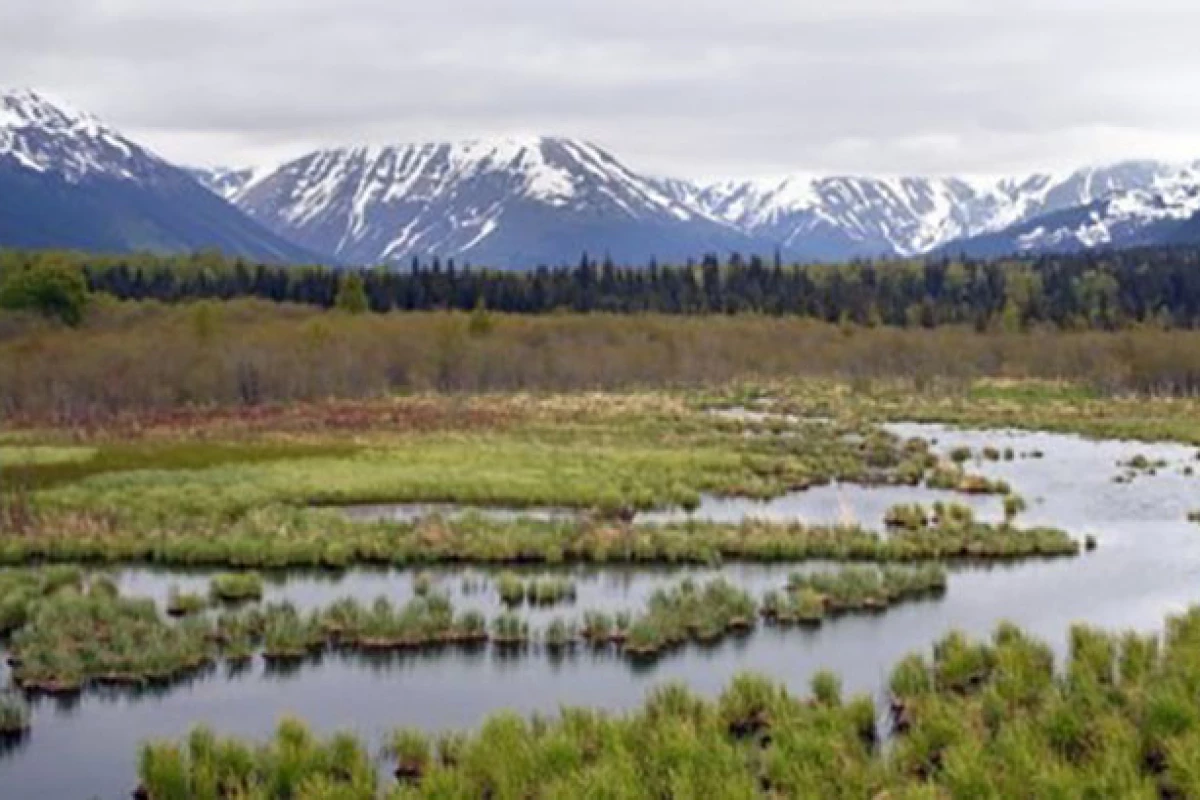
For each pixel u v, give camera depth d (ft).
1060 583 117.29
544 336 481.87
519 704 81.10
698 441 233.14
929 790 56.03
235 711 80.02
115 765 71.00
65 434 241.96
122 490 161.99
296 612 98.89
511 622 96.43
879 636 97.55
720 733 67.21
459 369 410.31
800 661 90.38
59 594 101.96
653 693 78.64
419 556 125.39
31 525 133.80
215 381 344.90
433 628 96.17
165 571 119.96
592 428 257.34
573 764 62.23
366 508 157.99
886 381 444.55
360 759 65.51
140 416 287.89
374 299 587.68
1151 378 425.69
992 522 149.69
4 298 451.12
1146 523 151.33
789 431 261.03
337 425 262.26
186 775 64.03
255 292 605.31
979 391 407.64
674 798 57.47
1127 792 55.16
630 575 119.75
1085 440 259.19
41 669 85.51
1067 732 64.64
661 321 549.54
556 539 129.08
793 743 64.13
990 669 81.46
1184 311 638.94
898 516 148.25
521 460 197.67
